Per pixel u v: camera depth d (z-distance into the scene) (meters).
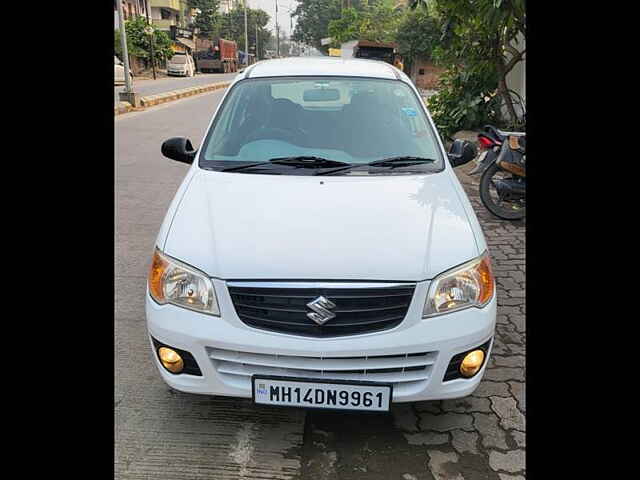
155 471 2.17
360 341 2.05
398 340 2.06
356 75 3.41
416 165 2.91
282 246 2.16
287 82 3.35
